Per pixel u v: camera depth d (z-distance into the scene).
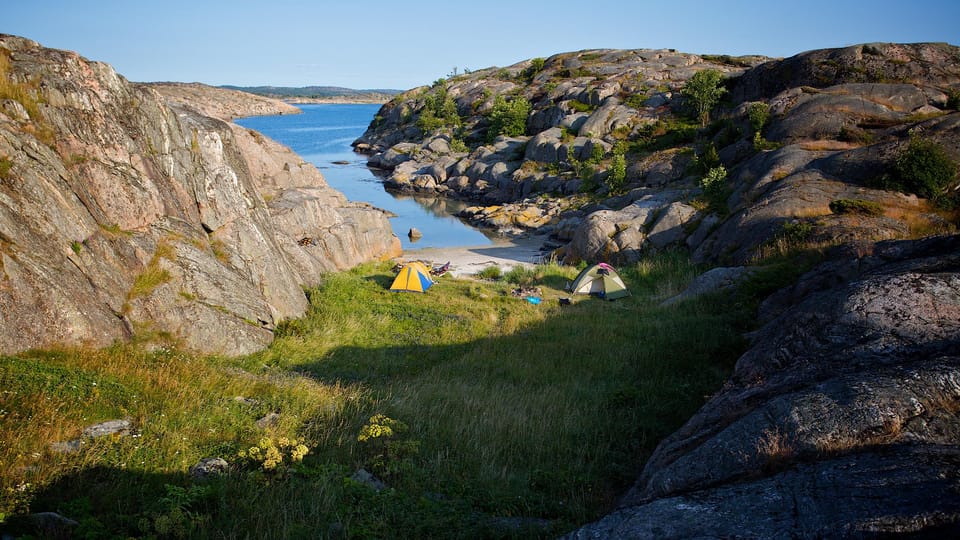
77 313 10.53
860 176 24.00
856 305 7.43
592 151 49.28
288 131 137.12
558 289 23.48
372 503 6.50
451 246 34.53
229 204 16.64
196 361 11.72
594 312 18.77
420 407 10.20
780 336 8.28
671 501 4.85
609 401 10.45
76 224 11.53
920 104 37.12
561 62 95.06
